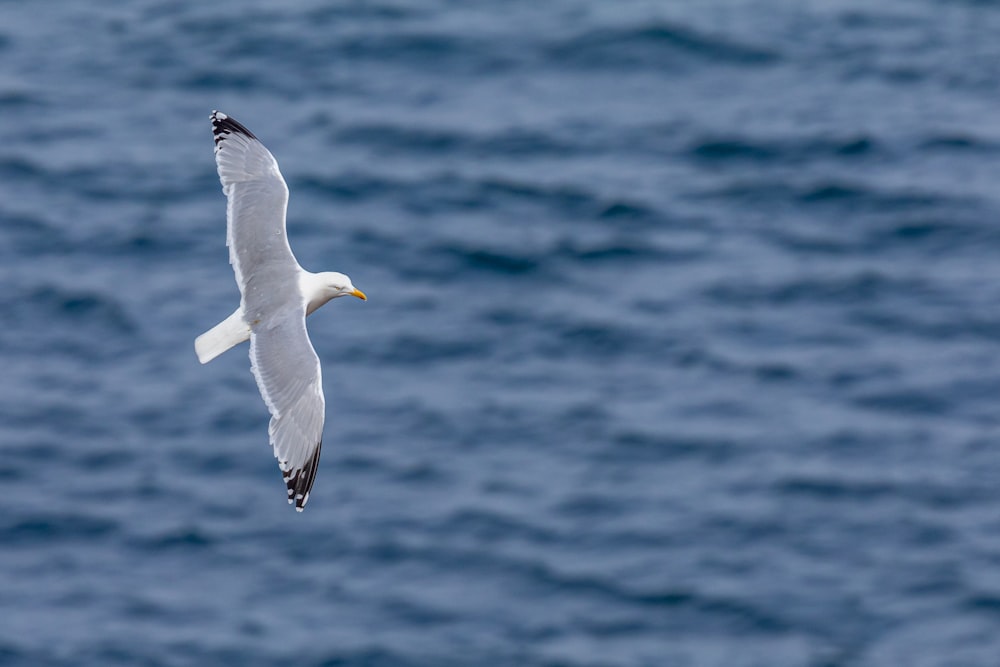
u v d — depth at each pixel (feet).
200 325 116.16
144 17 162.40
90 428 106.22
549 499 100.32
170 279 121.49
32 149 138.31
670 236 126.82
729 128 142.20
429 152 138.00
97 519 99.25
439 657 90.02
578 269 122.52
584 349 113.80
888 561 95.96
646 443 104.78
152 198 131.54
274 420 50.72
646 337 114.93
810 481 101.50
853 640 90.68
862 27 160.86
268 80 150.30
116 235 126.21
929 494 100.42
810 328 115.85
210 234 127.03
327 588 94.63
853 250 124.88
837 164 136.15
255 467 103.50
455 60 153.48
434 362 112.27
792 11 163.63
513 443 104.88
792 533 97.76
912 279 120.67
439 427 105.91
